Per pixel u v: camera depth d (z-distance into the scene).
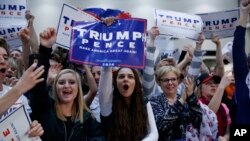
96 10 3.15
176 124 2.51
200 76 3.25
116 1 9.62
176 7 9.42
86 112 2.36
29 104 2.38
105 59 2.39
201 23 3.46
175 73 2.67
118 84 2.45
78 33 2.41
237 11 3.49
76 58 2.37
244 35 2.06
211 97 3.11
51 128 2.21
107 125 2.43
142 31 2.45
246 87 2.04
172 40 5.14
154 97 2.63
